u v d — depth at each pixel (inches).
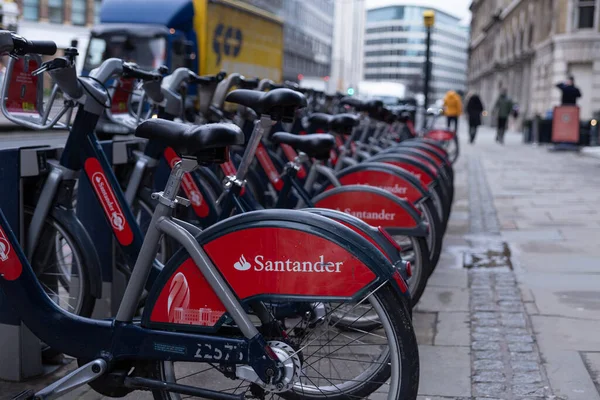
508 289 213.9
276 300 101.0
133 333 107.3
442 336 172.2
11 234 116.8
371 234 115.6
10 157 139.3
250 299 101.7
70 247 146.0
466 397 137.6
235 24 668.7
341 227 100.4
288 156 214.7
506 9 2033.7
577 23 1216.8
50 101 129.0
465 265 245.0
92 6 1706.4
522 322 182.4
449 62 7677.2
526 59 1631.4
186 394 106.9
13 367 142.1
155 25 567.8
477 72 3024.1
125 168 179.0
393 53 6875.0
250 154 142.1
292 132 241.4
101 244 171.8
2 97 123.6
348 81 3031.5
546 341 168.9
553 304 198.4
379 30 6953.7
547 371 150.3
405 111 387.2
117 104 173.6
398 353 99.9
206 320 103.8
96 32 570.3
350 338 112.1
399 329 99.6
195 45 595.8
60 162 140.5
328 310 111.7
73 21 1673.2
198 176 177.2
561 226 318.0
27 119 131.6
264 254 101.0
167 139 104.1
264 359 101.0
